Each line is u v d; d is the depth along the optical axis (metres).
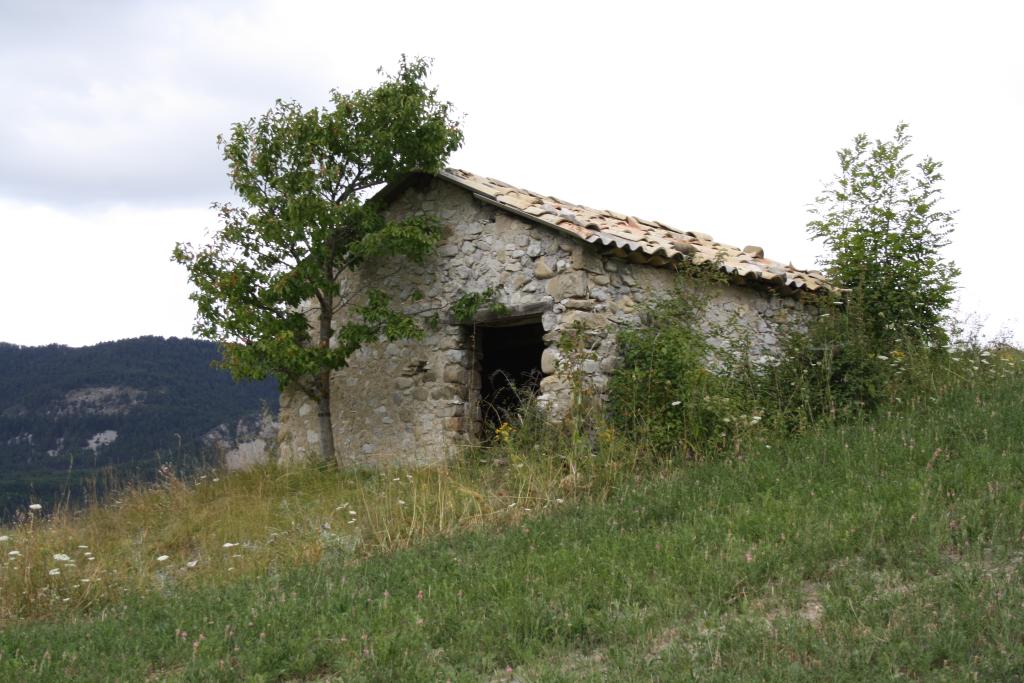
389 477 8.96
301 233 10.14
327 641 4.39
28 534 7.91
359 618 4.70
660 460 8.17
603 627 4.24
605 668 3.82
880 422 8.12
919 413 8.08
